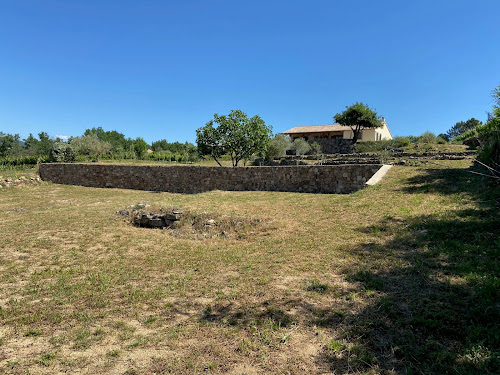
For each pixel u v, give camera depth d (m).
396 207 8.48
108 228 9.85
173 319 4.09
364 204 9.37
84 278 5.85
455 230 6.16
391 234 6.65
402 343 3.18
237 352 3.27
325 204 10.46
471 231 5.98
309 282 4.87
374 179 12.52
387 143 35.47
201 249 7.41
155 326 3.92
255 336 3.55
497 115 10.43
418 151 27.42
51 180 27.31
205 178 19.88
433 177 11.19
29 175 26.28
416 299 3.97
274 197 13.52
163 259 6.79
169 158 45.34
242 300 4.50
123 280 5.61
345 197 11.18
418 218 7.28
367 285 4.52
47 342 3.64
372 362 2.95
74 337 3.70
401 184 11.03
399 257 5.42
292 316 3.93
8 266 6.62
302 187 16.27
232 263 6.17
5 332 3.89
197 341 3.52
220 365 3.06
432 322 3.40
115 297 4.91
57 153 35.94
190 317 4.11
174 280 5.51
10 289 5.40
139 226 10.73
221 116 24.09
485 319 3.38
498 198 7.58
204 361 3.13
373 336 3.36
